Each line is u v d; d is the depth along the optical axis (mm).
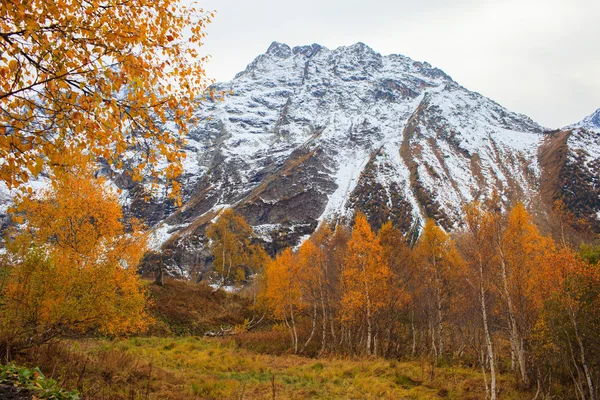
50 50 4109
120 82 4547
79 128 4289
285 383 15883
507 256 20328
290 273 30469
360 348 27578
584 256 22016
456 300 29000
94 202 11766
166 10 5195
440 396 16281
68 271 10844
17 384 6152
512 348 22938
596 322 17312
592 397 15688
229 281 51625
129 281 12672
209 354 21234
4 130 4031
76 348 15180
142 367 13422
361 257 26141
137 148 5055
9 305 9844
